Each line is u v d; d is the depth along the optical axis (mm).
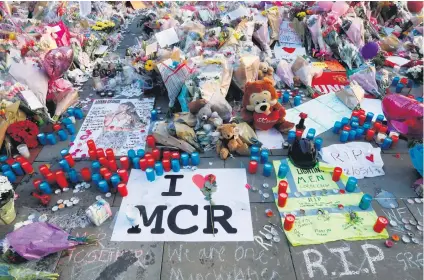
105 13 11445
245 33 8633
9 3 10117
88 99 7078
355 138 5660
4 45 6570
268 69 7160
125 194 4543
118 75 7773
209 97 5848
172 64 6477
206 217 4230
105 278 3578
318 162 5016
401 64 8398
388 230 4055
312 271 3615
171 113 6402
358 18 9281
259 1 12328
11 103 5547
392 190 4629
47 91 6254
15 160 5156
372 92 7102
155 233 4035
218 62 6469
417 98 6930
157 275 3596
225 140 5262
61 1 9930
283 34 10203
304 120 5945
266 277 3562
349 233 3982
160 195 4562
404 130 5176
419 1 11570
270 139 5699
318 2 9984
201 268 3654
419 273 3600
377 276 3568
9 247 3795
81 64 8250
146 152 5434
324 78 7934
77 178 4801
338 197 4461
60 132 5719
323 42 9023
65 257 3791
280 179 4785
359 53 8531
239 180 4812
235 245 3891
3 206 4051
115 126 6168
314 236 3947
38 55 6691
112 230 4090
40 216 4305
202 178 4844
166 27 9492
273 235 3988
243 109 5797
